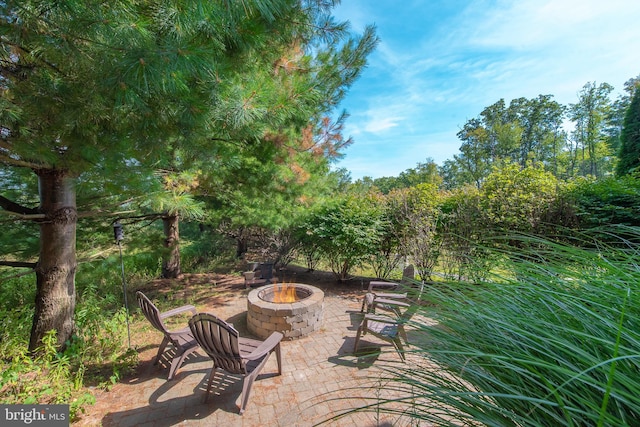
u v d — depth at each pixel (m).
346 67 4.43
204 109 2.11
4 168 3.25
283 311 3.74
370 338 3.78
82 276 4.38
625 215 4.05
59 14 1.37
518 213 4.86
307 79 3.33
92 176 2.59
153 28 1.62
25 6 1.34
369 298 3.69
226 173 4.75
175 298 5.69
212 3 1.52
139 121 2.22
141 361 3.21
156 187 2.85
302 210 5.57
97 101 1.87
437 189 6.93
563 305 0.95
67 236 3.41
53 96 1.82
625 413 0.67
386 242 6.58
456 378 0.96
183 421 2.27
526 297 1.08
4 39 1.53
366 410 0.95
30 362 2.54
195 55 1.62
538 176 5.11
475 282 1.36
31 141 2.03
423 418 0.91
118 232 3.80
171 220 7.29
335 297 5.65
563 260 1.19
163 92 1.91
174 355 3.33
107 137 2.29
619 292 0.91
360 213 6.41
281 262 7.91
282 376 2.90
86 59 1.60
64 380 2.61
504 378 0.87
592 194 4.54
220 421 2.27
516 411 0.80
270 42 2.67
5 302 4.30
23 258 4.06
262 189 4.86
